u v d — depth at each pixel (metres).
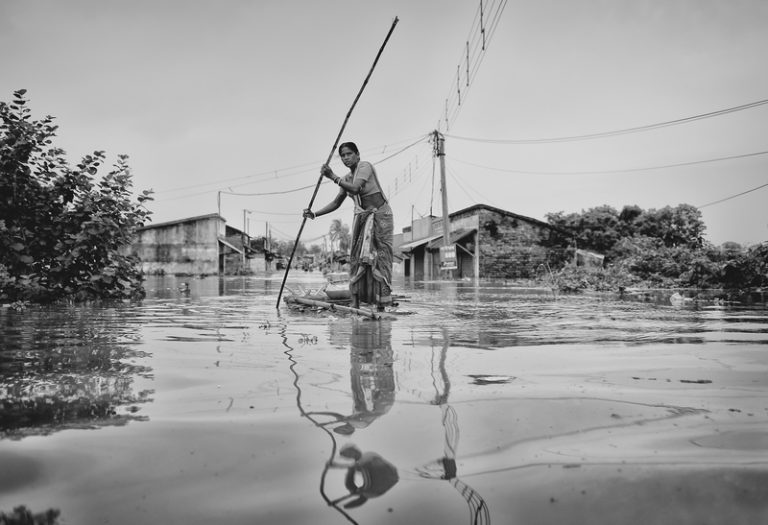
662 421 1.28
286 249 88.44
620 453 1.07
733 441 1.14
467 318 3.92
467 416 1.31
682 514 0.81
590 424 1.25
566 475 0.95
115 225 5.86
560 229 25.88
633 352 2.31
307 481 0.93
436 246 24.53
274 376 1.77
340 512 0.82
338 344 2.51
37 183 5.72
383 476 0.95
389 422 1.25
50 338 2.70
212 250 31.36
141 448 1.08
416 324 3.45
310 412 1.34
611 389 1.60
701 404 1.43
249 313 4.21
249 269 35.16
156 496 0.87
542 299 6.79
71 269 5.87
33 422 1.26
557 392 1.56
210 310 4.51
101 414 1.32
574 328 3.26
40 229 5.80
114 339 2.67
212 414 1.32
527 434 1.17
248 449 1.08
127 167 6.28
